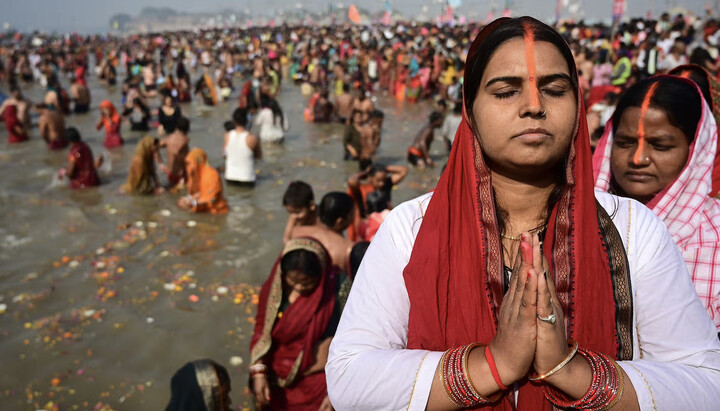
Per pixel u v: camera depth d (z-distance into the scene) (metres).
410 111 16.05
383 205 5.51
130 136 12.61
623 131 1.48
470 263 0.97
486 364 0.85
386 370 0.87
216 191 7.31
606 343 0.93
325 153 10.94
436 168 9.73
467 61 1.00
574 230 0.95
